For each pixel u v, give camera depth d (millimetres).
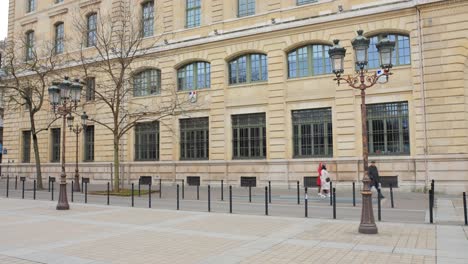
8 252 9320
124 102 34750
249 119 30359
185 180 32094
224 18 31531
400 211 16406
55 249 9609
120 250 9445
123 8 34469
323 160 26984
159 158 33625
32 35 43594
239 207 18281
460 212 16016
